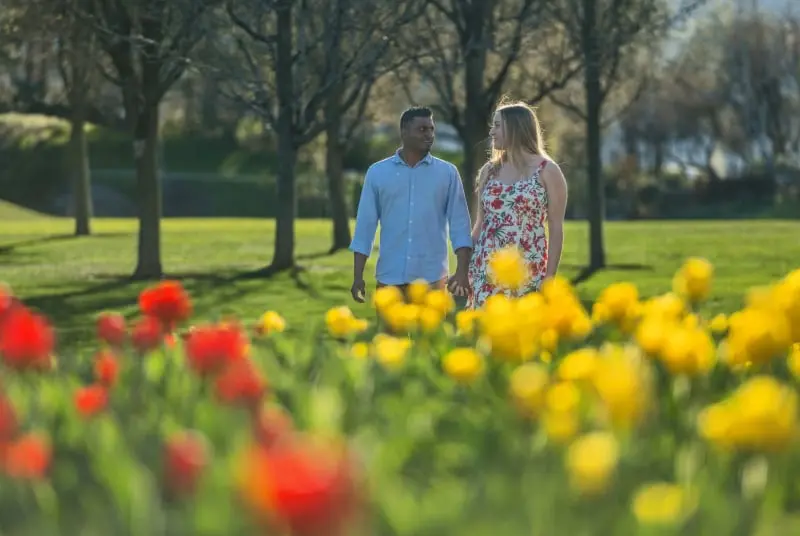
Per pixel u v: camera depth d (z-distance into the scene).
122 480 4.58
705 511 4.43
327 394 6.02
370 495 4.19
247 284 32.00
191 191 117.44
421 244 12.12
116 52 33.06
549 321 7.16
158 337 7.31
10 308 7.16
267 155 129.50
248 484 3.52
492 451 5.41
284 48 35.38
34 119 95.06
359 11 33.28
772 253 44.47
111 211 113.69
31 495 4.70
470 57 35.44
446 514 4.20
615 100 45.09
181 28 32.16
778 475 5.01
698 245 50.31
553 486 4.54
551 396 5.45
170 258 44.75
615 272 36.22
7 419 4.94
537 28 35.44
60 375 7.02
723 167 124.38
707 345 6.09
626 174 109.88
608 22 36.59
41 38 35.75
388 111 50.25
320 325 8.65
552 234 11.41
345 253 47.47
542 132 12.62
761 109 107.94
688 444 5.45
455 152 124.81
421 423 5.67
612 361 5.49
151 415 5.91
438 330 7.82
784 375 7.00
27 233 65.88
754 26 105.50
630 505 4.56
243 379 5.68
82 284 31.95
